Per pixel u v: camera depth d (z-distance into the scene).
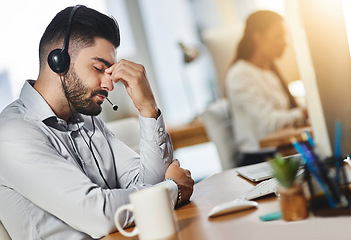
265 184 1.22
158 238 0.90
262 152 3.29
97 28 1.38
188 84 5.34
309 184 0.90
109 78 1.41
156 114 1.50
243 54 3.47
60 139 1.41
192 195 1.39
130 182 1.60
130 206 0.92
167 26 5.32
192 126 3.92
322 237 0.75
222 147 3.36
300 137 2.26
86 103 1.40
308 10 1.00
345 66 1.05
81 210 1.16
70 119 1.50
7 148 1.24
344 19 1.06
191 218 1.07
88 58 1.37
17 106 1.38
